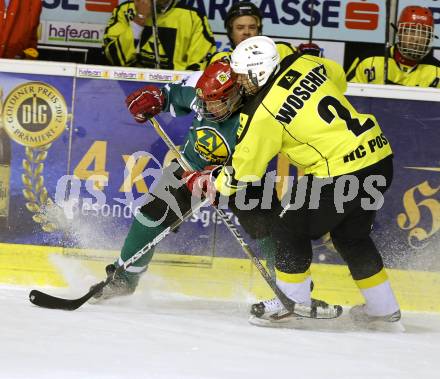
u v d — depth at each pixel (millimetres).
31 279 12602
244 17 12812
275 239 11000
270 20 15070
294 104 10312
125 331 9953
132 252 11906
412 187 12586
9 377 7680
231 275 12656
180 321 10828
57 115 12531
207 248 12625
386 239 12617
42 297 11023
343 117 10508
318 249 12617
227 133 11359
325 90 10508
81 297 11242
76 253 12648
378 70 14008
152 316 11039
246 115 10328
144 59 14148
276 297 11203
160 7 13977
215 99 10742
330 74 11359
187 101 11680
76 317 10594
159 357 8812
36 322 10125
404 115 12516
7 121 12516
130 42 13852
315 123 10359
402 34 13516
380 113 12508
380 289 11141
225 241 12625
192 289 12672
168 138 11664
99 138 12586
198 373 8250
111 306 11727
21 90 12492
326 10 15062
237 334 10273
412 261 12648
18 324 9930
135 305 11914
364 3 15031
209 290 12664
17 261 12602
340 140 10438
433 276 12664
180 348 9289
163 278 12656
